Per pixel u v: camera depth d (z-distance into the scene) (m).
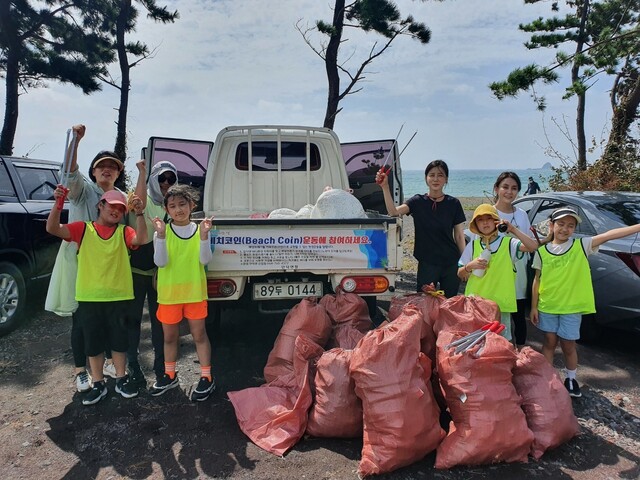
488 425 2.99
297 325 4.01
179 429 3.55
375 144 7.23
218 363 4.77
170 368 4.09
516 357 3.26
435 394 3.55
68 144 3.80
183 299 3.88
